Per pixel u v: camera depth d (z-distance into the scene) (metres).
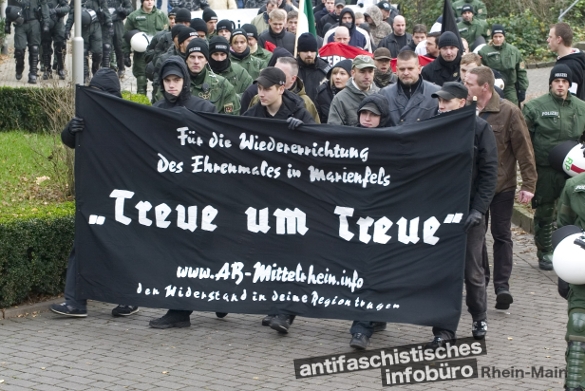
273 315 7.73
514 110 8.69
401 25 16.28
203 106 7.97
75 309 8.05
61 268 8.59
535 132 9.93
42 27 18.03
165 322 7.91
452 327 7.32
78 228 7.87
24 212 8.59
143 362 7.05
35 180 11.05
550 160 8.99
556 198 10.01
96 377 6.71
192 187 7.73
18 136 13.55
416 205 7.39
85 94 7.83
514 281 9.68
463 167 7.28
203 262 7.75
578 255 5.73
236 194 7.67
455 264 7.32
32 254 8.32
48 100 11.57
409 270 7.40
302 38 10.78
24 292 8.29
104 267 7.86
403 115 8.61
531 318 8.42
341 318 7.47
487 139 7.45
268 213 7.64
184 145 7.72
